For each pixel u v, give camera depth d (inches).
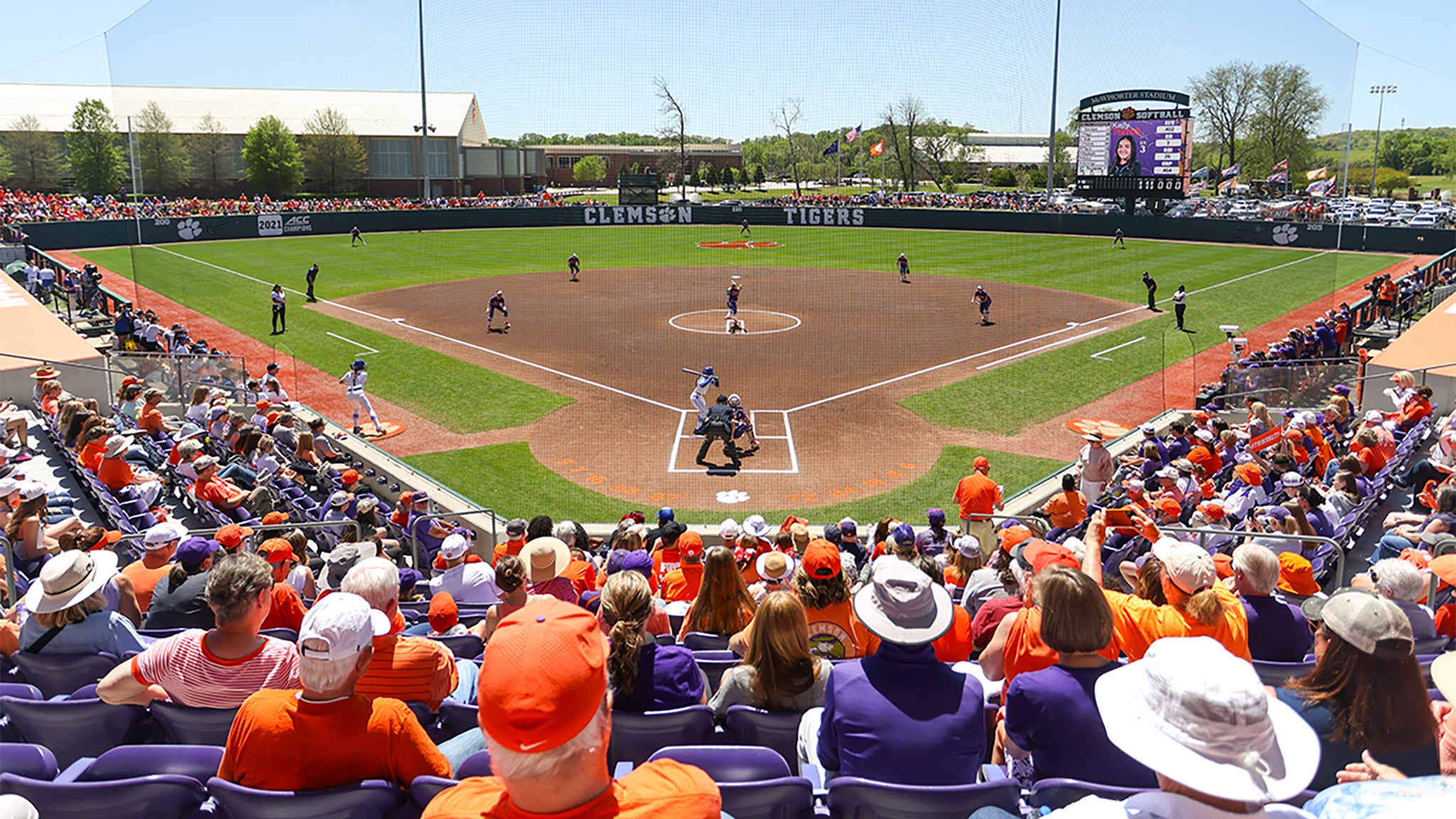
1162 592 290.0
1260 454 692.7
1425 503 543.8
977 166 4003.4
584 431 985.5
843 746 198.4
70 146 3137.3
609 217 3117.6
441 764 174.6
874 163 3575.3
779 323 1550.2
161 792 175.9
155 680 211.9
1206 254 2319.1
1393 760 161.9
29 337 944.9
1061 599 186.1
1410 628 163.0
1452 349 910.4
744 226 2866.6
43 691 261.4
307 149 2802.7
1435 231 2219.5
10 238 1953.7
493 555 670.5
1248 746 111.2
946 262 2314.2
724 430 896.3
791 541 501.4
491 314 1482.5
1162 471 619.2
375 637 222.7
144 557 374.0
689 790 113.0
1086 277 2041.1
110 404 933.2
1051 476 805.2
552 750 99.9
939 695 196.4
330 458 813.9
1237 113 2066.9
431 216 2913.4
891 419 1027.9
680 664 236.4
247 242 2481.5
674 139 2866.6
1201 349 1366.9
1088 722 183.8
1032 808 182.5
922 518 774.5
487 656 104.0
